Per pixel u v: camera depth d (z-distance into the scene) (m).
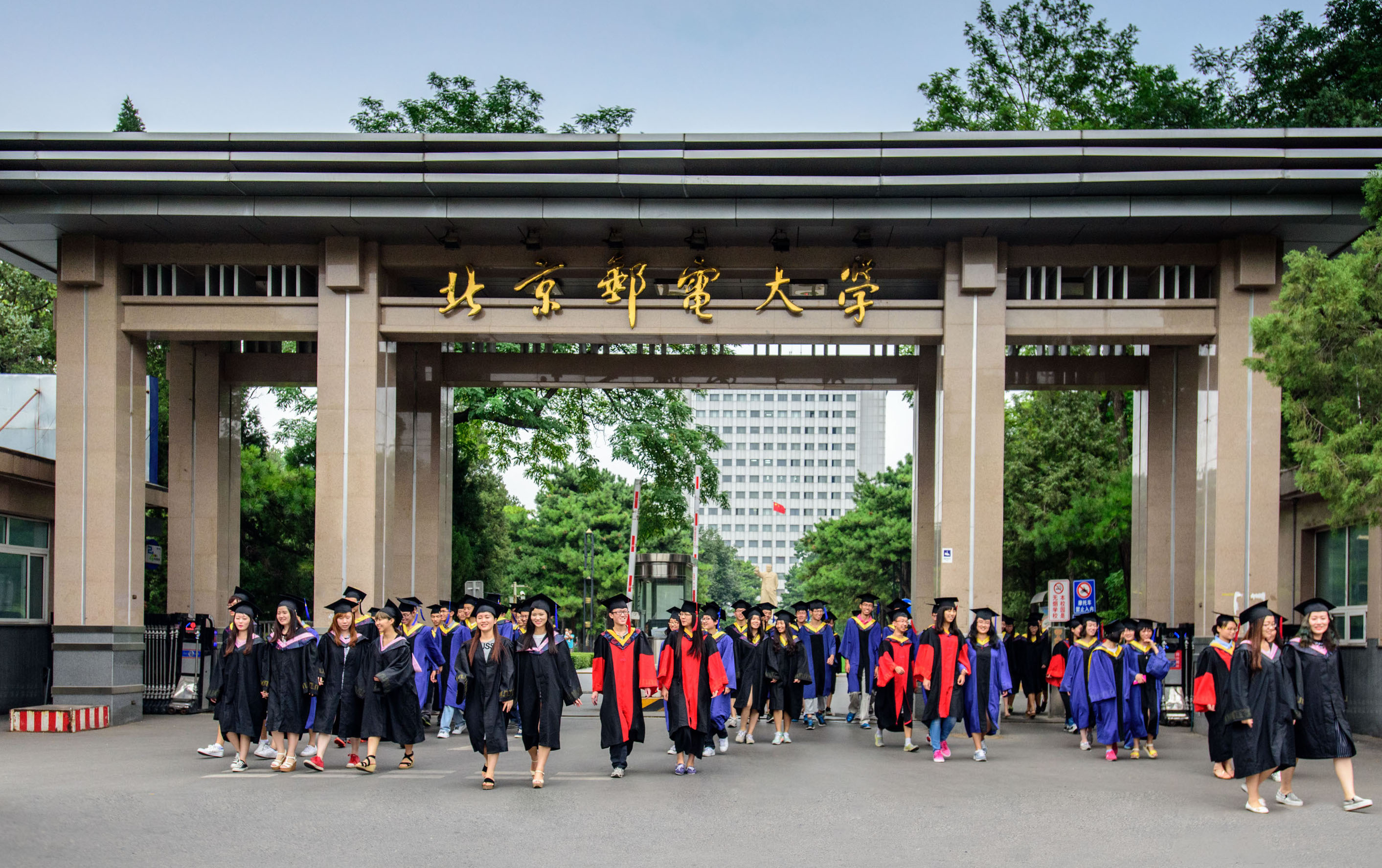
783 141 17.11
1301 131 16.50
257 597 31.81
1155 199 17.11
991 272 18.19
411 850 8.44
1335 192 16.94
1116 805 10.67
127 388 18.69
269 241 18.80
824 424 157.50
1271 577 17.64
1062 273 19.08
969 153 16.83
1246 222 17.34
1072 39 34.91
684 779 12.29
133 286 19.14
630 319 18.55
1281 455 24.92
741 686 16.02
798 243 18.72
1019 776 12.74
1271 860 8.32
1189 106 30.02
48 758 13.63
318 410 18.38
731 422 157.38
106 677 17.91
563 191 17.36
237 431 22.84
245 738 12.46
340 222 17.83
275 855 8.19
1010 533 34.00
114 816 9.60
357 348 18.44
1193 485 20.78
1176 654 19.14
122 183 17.03
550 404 29.77
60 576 18.09
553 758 14.07
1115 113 32.44
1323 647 10.68
